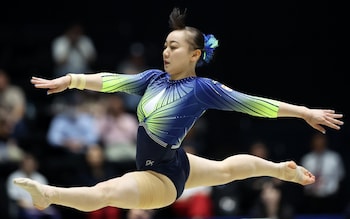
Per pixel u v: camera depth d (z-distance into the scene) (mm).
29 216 34844
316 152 41094
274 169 20453
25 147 40656
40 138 41219
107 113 40875
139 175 18922
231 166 20281
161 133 19234
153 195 18812
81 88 19359
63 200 17500
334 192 40531
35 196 17109
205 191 36844
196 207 36469
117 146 39781
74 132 40094
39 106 46125
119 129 40500
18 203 35125
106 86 19547
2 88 40625
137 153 19672
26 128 41875
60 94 46906
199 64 20125
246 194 38688
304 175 20703
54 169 39188
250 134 46562
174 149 19391
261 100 19109
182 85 19406
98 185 18250
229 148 43969
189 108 19281
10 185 35375
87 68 45656
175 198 19406
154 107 19391
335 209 40688
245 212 38000
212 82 19312
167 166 19312
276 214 35531
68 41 45094
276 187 36469
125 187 18422
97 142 40188
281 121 47438
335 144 45281
